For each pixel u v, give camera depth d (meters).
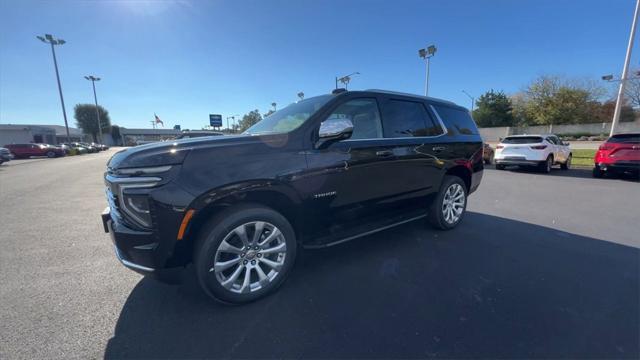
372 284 2.76
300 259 3.31
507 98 53.53
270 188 2.44
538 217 5.00
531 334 2.07
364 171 3.05
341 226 3.04
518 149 11.14
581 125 41.12
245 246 2.41
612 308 2.37
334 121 2.55
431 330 2.12
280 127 3.01
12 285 2.80
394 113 3.46
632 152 8.77
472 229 4.34
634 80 39.16
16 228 4.62
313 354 1.91
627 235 4.08
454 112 4.36
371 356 1.88
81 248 3.76
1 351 1.93
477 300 2.50
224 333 2.11
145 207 2.10
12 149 28.81
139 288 2.73
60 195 7.49
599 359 1.83
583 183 8.70
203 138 2.41
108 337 2.08
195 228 2.29
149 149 2.20
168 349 1.96
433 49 23.34
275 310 2.37
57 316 2.32
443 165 3.96
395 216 3.59
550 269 3.05
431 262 3.22
